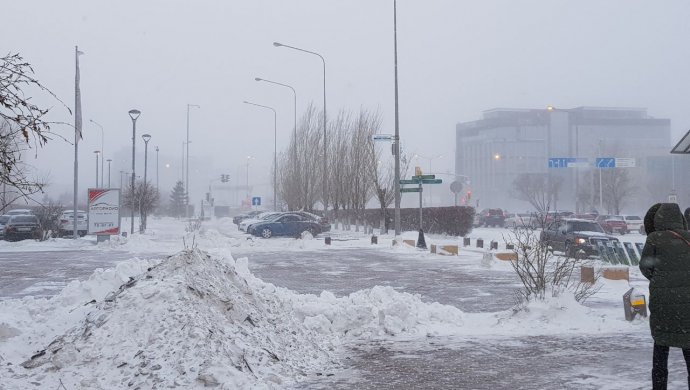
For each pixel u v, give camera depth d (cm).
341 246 3170
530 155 14050
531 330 990
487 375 726
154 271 779
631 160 4969
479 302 1308
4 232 3738
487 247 3103
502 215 6334
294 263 2252
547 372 736
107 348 664
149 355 646
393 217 4928
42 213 3888
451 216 3981
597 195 7538
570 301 1061
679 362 781
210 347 653
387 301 1090
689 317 583
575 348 865
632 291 1050
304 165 5759
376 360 802
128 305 708
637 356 813
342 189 4962
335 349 856
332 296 1109
